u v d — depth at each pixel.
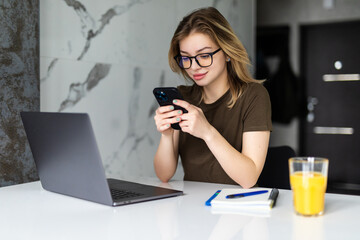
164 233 0.87
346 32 3.98
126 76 2.49
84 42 2.21
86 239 0.84
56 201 1.17
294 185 0.99
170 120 1.32
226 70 1.62
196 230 0.89
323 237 0.83
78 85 2.18
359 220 0.94
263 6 4.25
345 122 4.00
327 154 4.07
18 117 1.76
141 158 2.63
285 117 4.21
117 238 0.84
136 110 2.57
